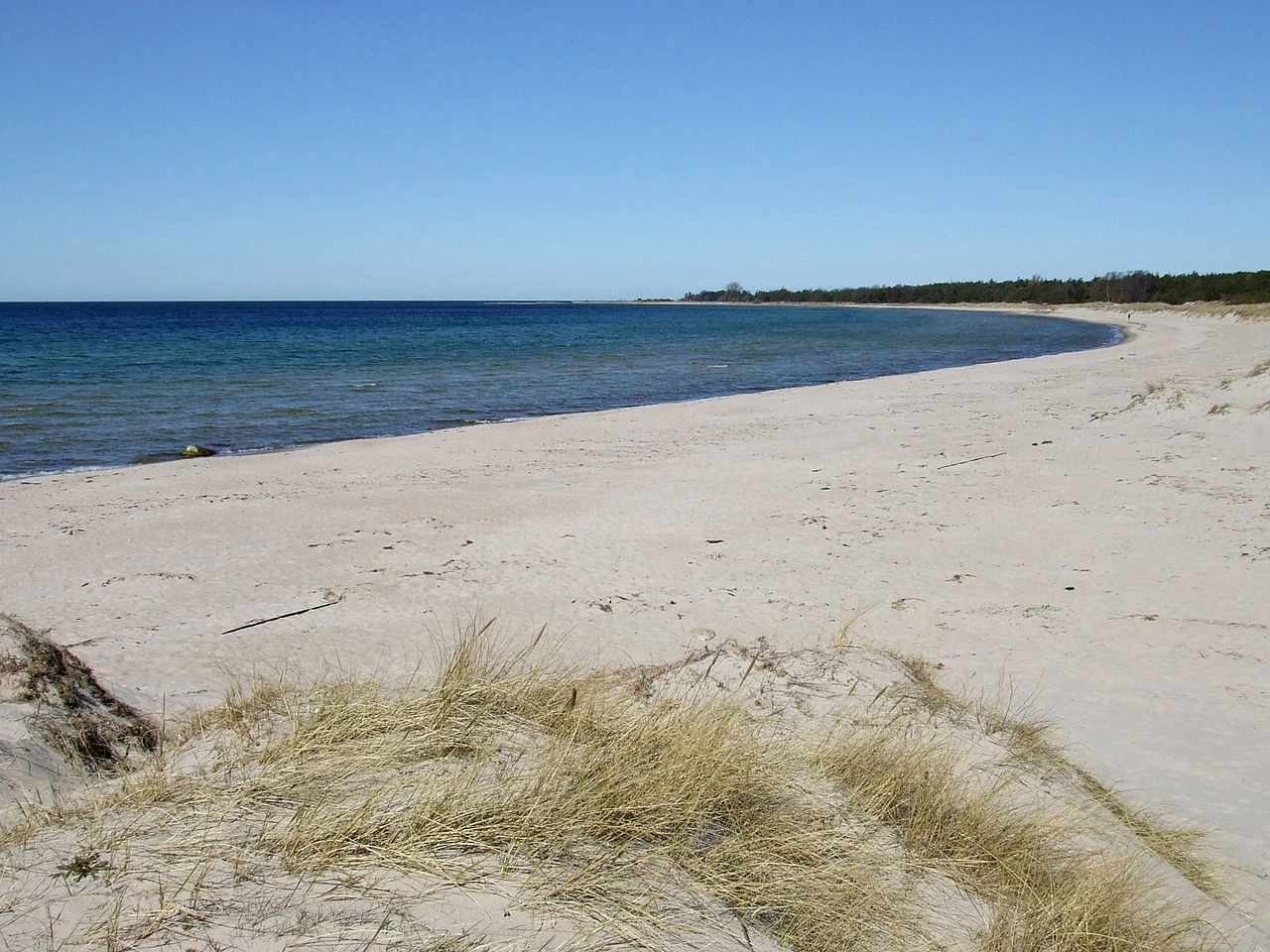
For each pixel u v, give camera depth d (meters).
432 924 2.37
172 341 52.44
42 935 2.21
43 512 11.30
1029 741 4.77
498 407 24.08
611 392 27.95
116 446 17.31
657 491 12.38
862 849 3.20
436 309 182.62
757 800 3.41
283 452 16.34
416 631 7.14
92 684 5.28
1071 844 3.59
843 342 56.31
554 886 2.60
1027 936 2.81
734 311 163.38
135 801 3.03
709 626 7.11
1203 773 4.58
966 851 3.30
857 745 4.07
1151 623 6.82
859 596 7.75
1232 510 10.05
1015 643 6.51
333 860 2.62
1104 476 12.17
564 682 4.58
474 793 3.03
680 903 2.64
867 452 15.09
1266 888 3.62
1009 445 15.04
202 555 9.36
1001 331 69.56
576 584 8.32
